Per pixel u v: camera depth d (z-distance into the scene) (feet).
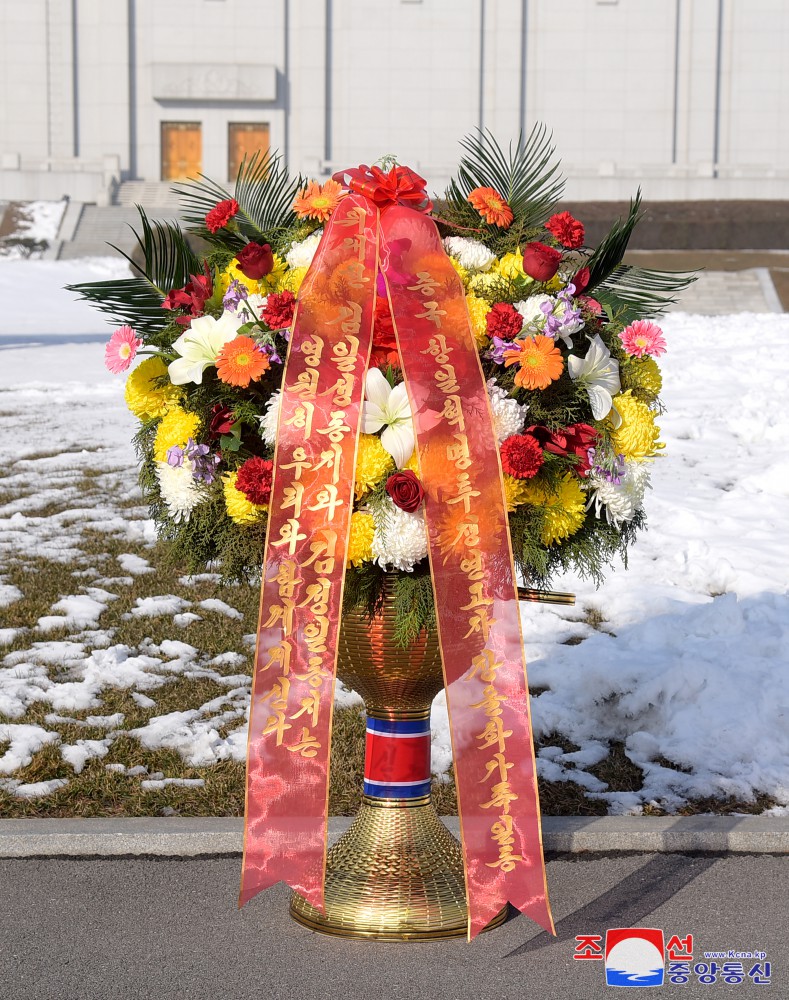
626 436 12.52
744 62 174.19
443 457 11.45
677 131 175.01
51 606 24.31
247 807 11.28
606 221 145.59
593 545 12.91
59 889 13.42
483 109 174.29
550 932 12.07
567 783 16.78
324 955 11.84
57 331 94.17
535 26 173.68
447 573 11.34
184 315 12.98
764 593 24.08
